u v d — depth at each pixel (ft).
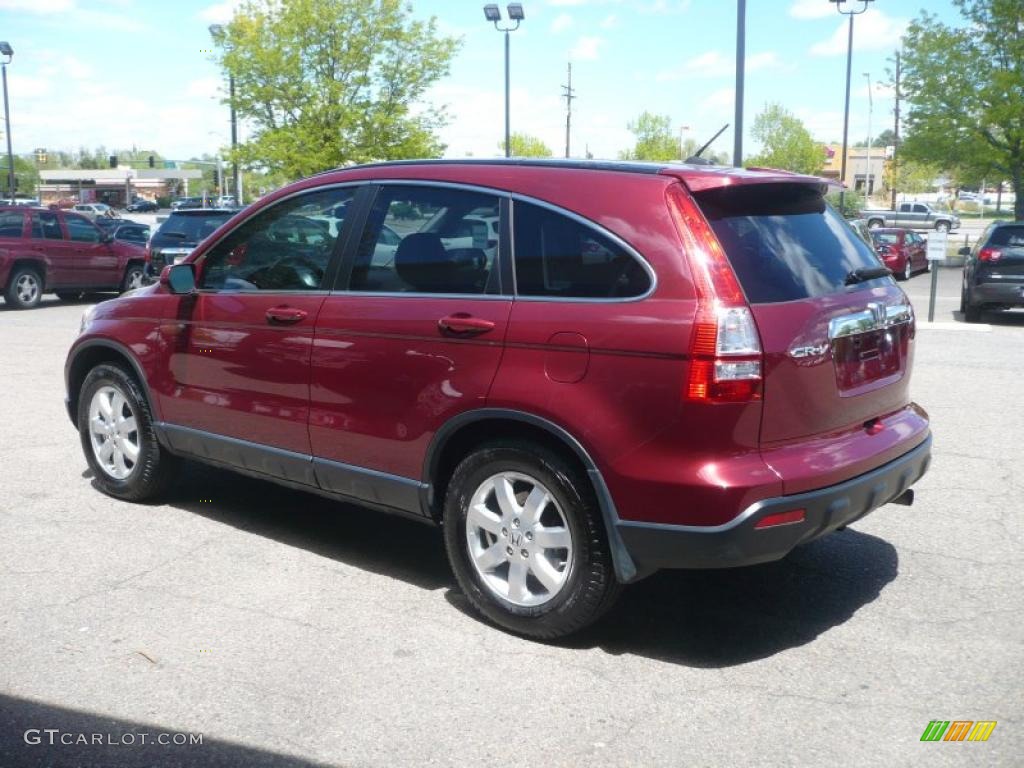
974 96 93.50
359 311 15.06
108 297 70.23
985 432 25.66
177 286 17.46
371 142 86.84
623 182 13.01
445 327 13.88
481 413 13.51
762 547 12.12
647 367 12.14
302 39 84.64
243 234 17.35
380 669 12.77
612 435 12.37
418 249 14.73
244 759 10.66
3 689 12.17
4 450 23.81
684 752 10.84
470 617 14.44
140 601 14.85
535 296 13.29
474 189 14.33
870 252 15.03
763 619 14.43
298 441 16.12
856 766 10.57
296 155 83.76
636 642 13.66
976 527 18.35
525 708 11.80
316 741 11.04
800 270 13.12
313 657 13.08
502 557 13.78
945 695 12.09
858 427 13.74
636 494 12.30
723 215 12.73
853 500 12.94
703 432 11.92
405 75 86.84
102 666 12.76
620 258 12.67
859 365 13.62
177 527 18.30
